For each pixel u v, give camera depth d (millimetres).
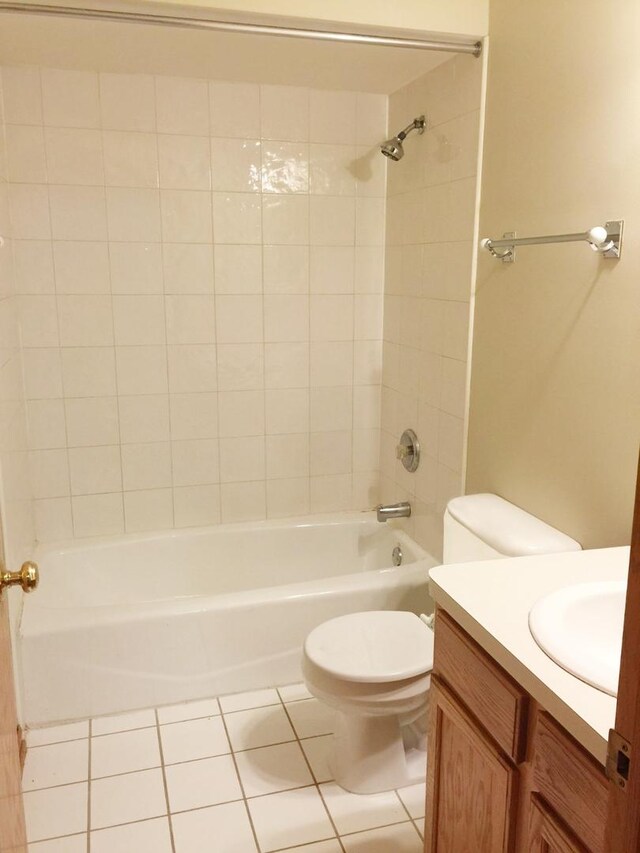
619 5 1534
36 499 2713
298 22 1971
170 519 2904
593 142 1636
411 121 2604
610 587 1245
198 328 2775
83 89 2480
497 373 2111
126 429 2773
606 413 1635
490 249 1923
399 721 1944
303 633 2420
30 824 1814
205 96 2605
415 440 2711
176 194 2646
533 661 1048
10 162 2459
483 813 1218
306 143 2754
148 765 2035
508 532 1801
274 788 1946
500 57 2010
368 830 1802
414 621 2059
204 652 2330
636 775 605
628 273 1541
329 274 2891
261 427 2941
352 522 3023
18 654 2141
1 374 2098
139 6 1859
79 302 2621
